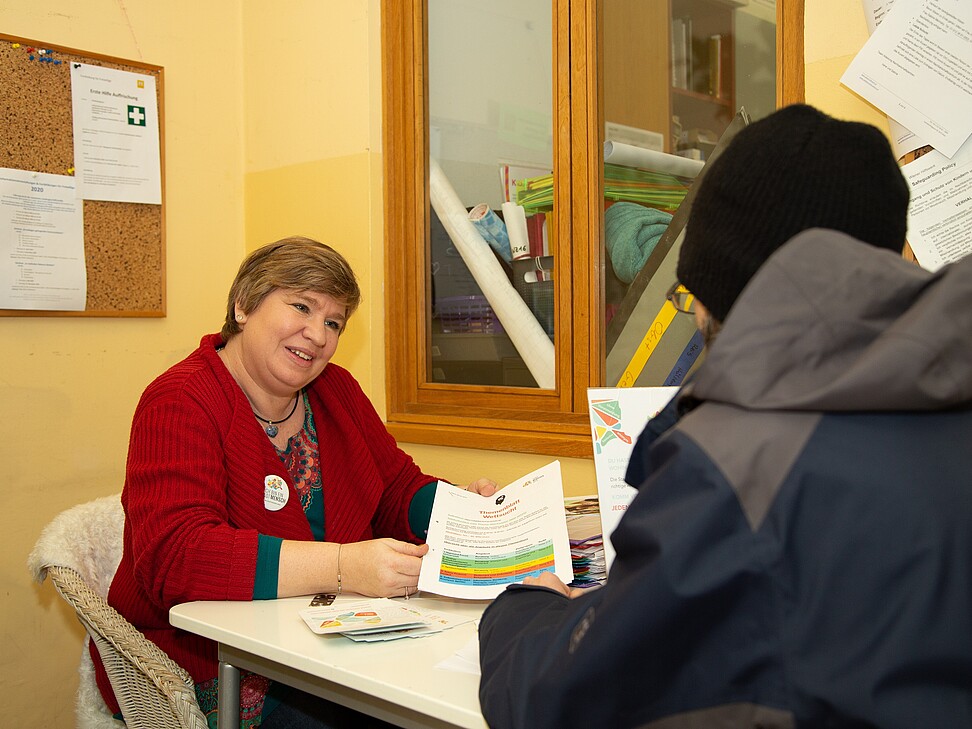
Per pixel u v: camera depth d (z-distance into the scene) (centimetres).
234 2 273
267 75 267
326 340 156
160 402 144
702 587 57
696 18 187
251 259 158
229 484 146
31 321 226
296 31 258
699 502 58
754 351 60
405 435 238
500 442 216
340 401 179
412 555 127
